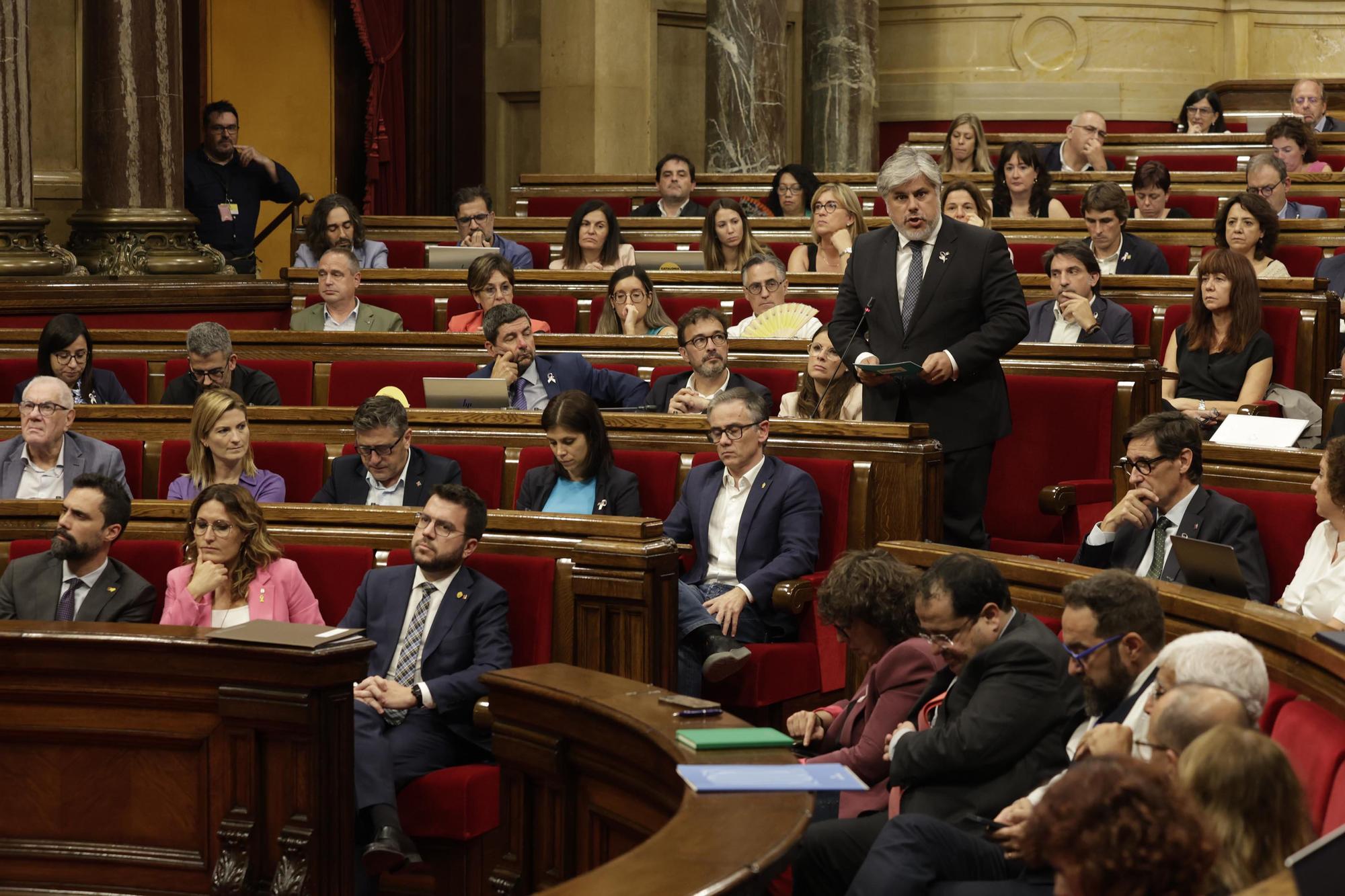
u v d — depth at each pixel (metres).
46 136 8.91
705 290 7.46
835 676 4.62
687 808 2.51
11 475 5.28
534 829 3.42
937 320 4.83
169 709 3.61
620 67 11.51
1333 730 2.72
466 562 4.22
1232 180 8.97
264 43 11.34
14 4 7.61
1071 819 1.70
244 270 9.47
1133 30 12.78
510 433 5.32
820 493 4.75
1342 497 3.53
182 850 3.62
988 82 12.90
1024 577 3.91
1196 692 2.21
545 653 4.13
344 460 5.13
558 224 9.42
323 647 3.47
